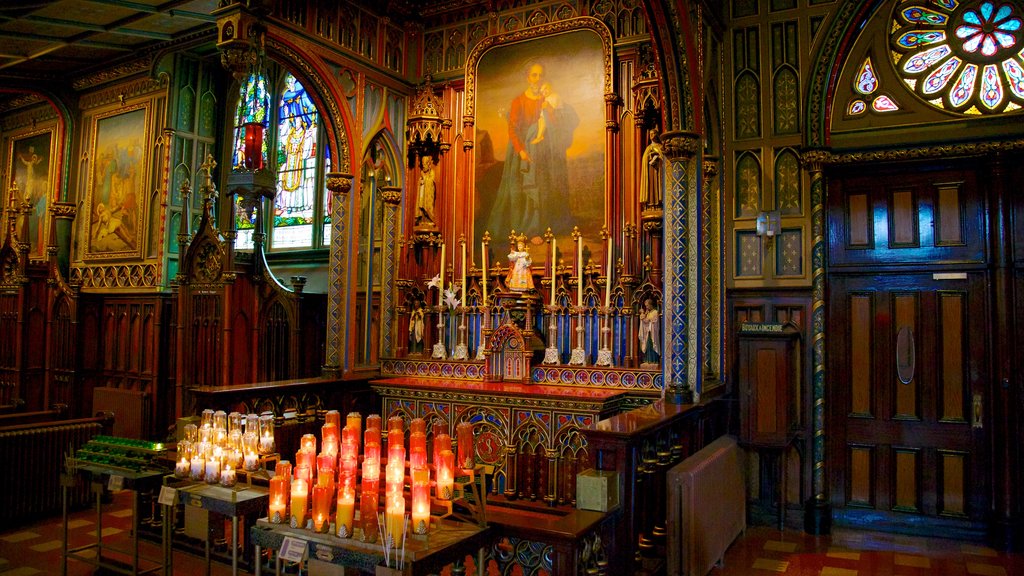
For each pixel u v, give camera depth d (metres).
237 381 9.16
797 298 7.55
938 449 7.21
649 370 7.34
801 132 7.61
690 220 6.79
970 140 7.01
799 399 7.50
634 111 8.02
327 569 3.56
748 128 7.87
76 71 12.93
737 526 6.87
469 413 7.79
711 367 7.45
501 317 8.45
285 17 7.71
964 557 6.50
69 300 11.71
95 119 13.10
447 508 3.91
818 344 7.43
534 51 8.79
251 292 9.43
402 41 9.44
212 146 12.60
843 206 7.66
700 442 6.72
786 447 6.93
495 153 8.94
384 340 9.04
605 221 8.16
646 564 5.25
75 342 11.60
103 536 6.56
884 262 7.47
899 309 7.45
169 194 11.83
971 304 7.18
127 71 12.50
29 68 12.66
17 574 5.55
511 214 8.77
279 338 9.73
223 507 4.31
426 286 9.00
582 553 3.90
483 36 9.15
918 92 7.29
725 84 7.96
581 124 8.44
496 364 8.07
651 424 5.13
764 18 7.84
